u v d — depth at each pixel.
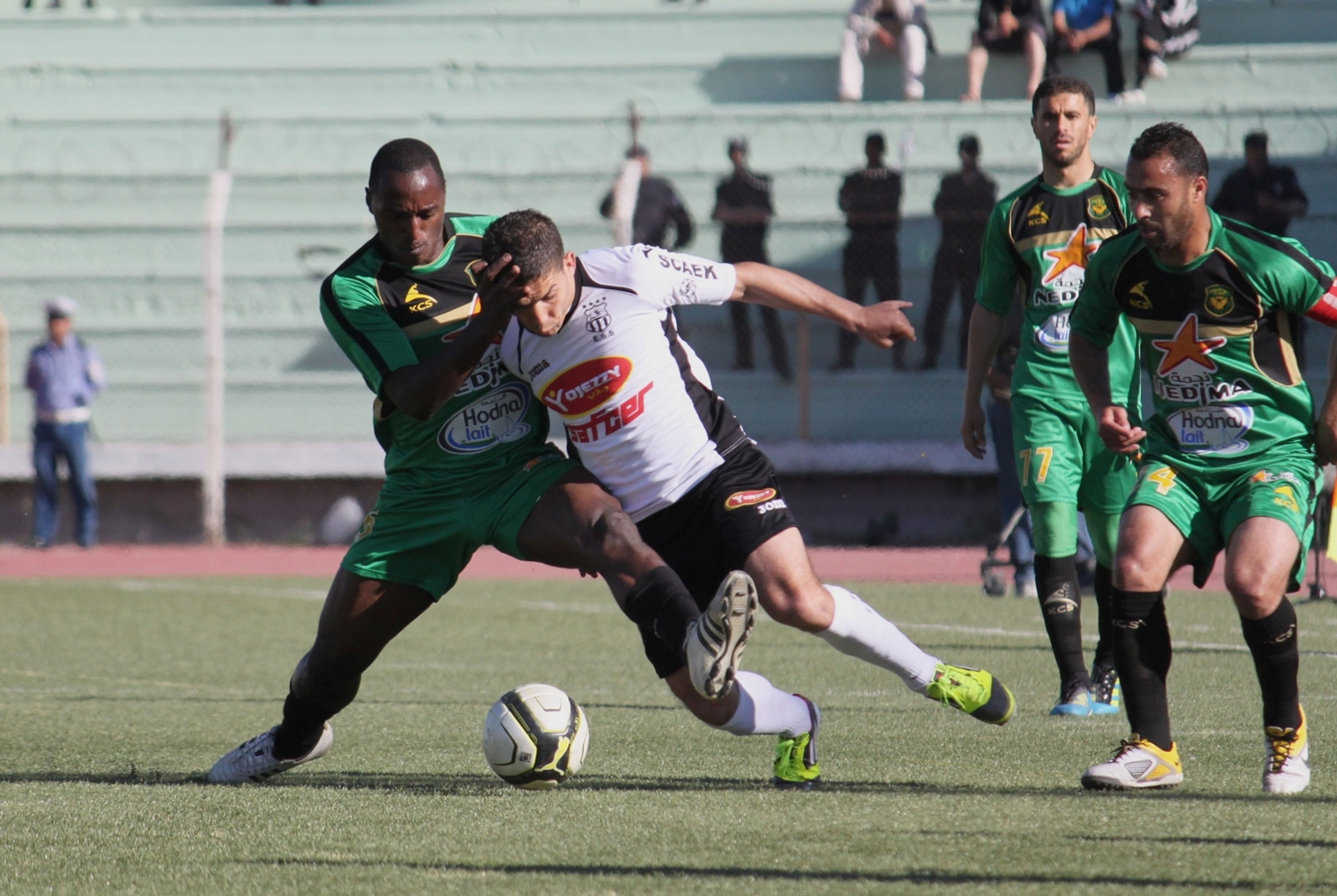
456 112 56.00
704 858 10.39
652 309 13.51
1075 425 18.53
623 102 57.78
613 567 12.77
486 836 11.34
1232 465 13.29
